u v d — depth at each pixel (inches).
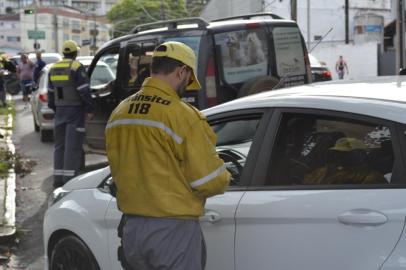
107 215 176.4
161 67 142.3
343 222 126.0
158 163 138.9
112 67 469.1
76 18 4335.6
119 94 371.6
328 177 137.4
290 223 135.3
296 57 363.3
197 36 328.2
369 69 1590.8
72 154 364.8
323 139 141.6
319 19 1980.8
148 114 140.1
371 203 123.6
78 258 188.5
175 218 138.3
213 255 150.3
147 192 139.1
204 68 323.6
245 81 337.1
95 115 392.2
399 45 837.8
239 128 163.2
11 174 412.2
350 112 135.1
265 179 146.3
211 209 150.1
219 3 2266.2
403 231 117.4
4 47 4355.3
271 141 148.7
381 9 2031.3
